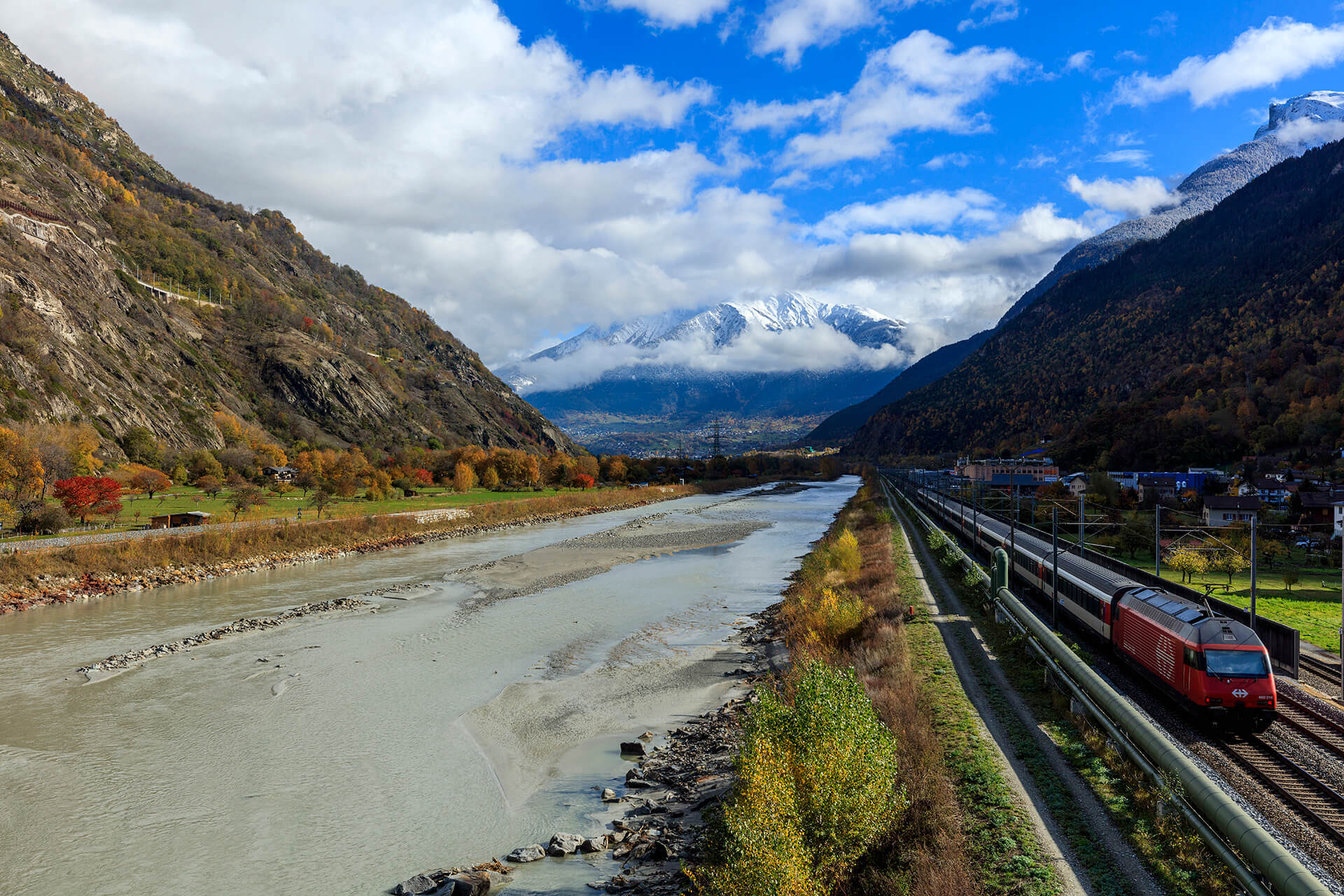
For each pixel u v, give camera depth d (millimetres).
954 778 20219
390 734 29656
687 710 32031
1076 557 42219
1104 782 19781
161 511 91625
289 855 20922
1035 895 14680
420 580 63438
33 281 155750
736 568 70812
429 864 20391
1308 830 17484
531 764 26969
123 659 38781
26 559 56188
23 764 26484
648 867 19500
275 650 41031
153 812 23297
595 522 119125
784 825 15523
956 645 34906
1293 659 28125
